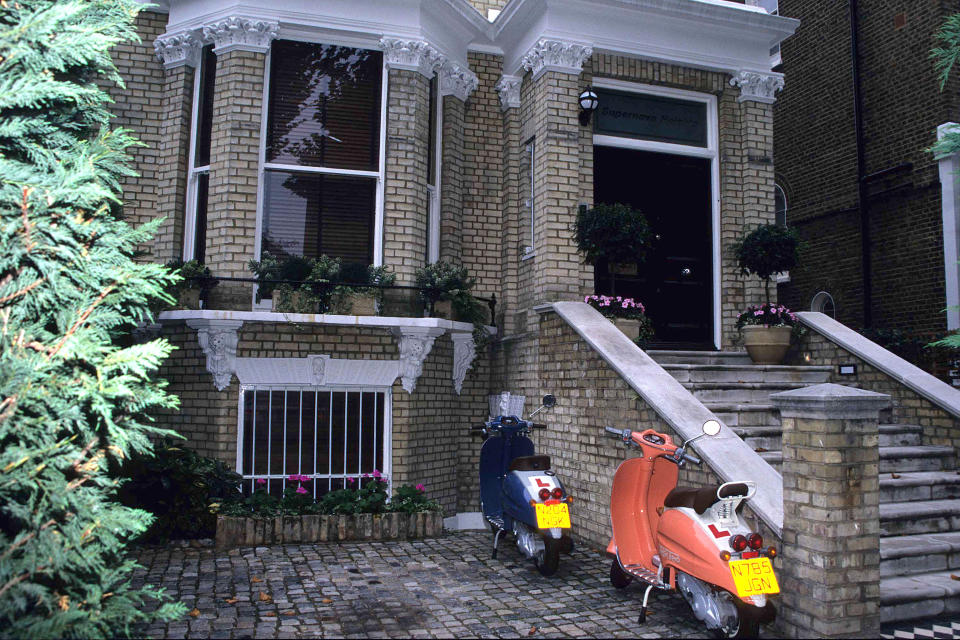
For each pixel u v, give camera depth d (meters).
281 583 5.73
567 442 7.86
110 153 4.18
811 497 4.66
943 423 7.43
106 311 3.83
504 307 9.76
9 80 3.64
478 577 5.99
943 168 10.53
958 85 10.70
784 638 4.73
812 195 13.29
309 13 8.57
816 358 9.12
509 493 6.31
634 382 6.54
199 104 8.93
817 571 4.55
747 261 8.99
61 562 3.35
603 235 8.14
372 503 7.41
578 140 9.16
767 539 5.02
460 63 9.82
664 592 5.34
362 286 8.13
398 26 8.84
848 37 12.51
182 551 6.69
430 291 8.46
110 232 4.06
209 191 8.34
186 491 7.18
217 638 4.54
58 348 3.57
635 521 5.40
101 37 3.82
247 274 8.15
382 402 8.55
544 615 5.07
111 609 3.64
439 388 8.92
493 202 10.09
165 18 9.15
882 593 5.09
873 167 11.88
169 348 3.80
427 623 4.88
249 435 8.05
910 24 11.20
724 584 4.27
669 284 9.82
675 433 6.00
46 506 3.50
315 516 7.12
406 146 8.79
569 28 9.19
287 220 8.58
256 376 7.96
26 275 3.64
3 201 3.64
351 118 8.88
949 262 10.41
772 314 9.04
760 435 7.09
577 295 8.90
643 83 9.80
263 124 8.48
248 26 8.34
